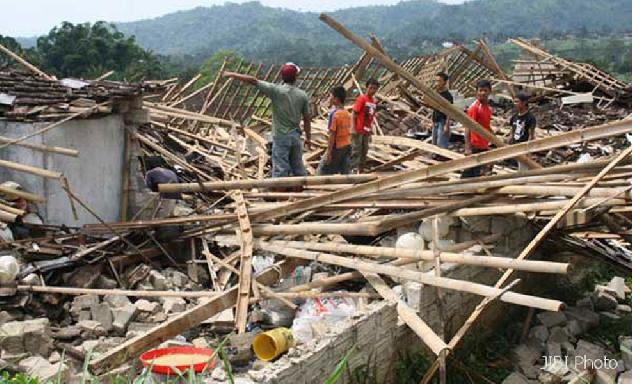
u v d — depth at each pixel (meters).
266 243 7.91
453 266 7.50
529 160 8.73
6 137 8.26
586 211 7.47
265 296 6.95
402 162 12.54
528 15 166.88
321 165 10.91
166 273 7.86
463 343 7.67
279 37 144.62
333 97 10.81
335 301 6.99
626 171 7.99
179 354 5.74
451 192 8.20
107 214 9.02
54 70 37.81
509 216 8.55
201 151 12.83
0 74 10.37
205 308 6.55
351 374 6.18
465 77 24.50
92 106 8.38
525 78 24.09
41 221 8.21
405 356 6.98
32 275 7.01
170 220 8.20
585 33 100.25
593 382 7.57
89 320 6.68
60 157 8.34
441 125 12.91
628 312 9.80
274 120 10.07
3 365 5.61
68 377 5.53
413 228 8.33
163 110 13.88
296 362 5.52
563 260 10.26
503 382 7.47
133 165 9.30
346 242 8.38
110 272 7.67
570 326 8.84
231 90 18.00
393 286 7.45
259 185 8.65
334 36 166.38
